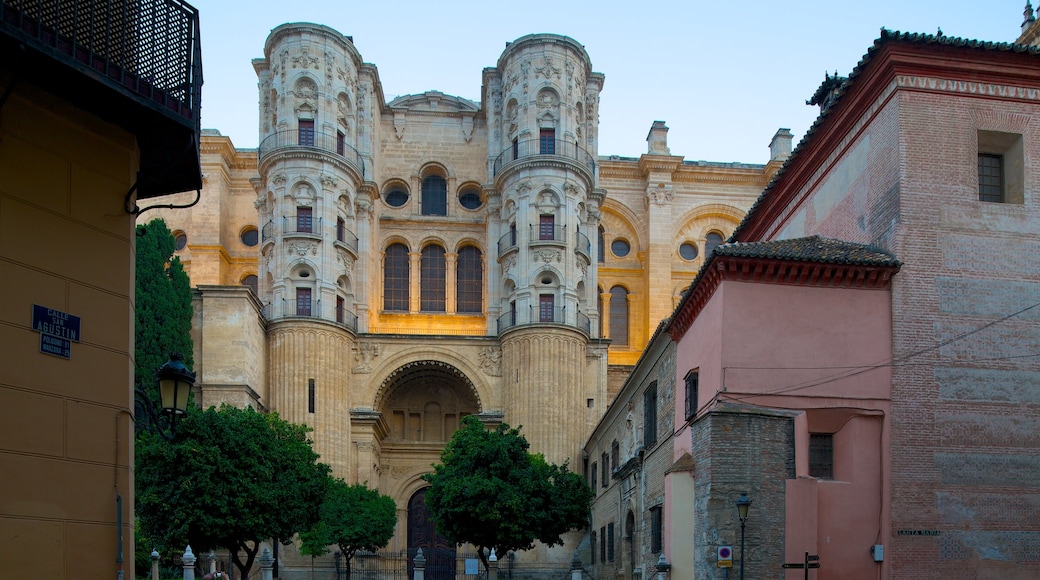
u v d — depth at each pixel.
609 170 72.81
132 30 13.38
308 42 61.19
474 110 70.69
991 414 23.88
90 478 12.55
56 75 12.34
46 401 12.20
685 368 28.81
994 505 23.41
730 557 22.53
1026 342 24.25
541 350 58.03
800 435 23.50
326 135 60.53
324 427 56.16
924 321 24.12
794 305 24.36
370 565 55.88
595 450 53.97
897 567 22.86
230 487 32.91
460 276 68.00
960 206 24.58
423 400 65.62
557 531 42.09
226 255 67.88
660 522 32.88
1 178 12.06
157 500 32.25
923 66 24.80
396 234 67.50
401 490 62.84
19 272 12.12
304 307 58.06
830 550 23.03
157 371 15.91
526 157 60.94
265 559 38.38
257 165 70.00
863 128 26.70
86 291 12.91
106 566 12.53
